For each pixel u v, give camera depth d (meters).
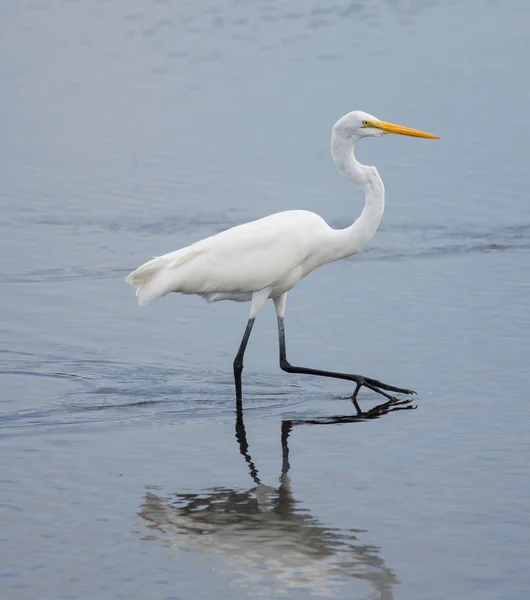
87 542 8.34
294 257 11.73
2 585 7.68
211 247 11.64
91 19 33.59
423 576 7.74
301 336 13.38
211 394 11.73
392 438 10.32
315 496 9.07
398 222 18.09
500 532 8.33
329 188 19.84
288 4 34.00
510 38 29.55
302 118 23.61
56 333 13.66
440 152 21.31
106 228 18.39
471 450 9.91
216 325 13.99
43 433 10.63
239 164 21.22
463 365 12.13
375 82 25.80
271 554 8.12
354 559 8.01
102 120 24.45
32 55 29.97
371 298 14.68
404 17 32.25
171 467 9.77
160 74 27.81
